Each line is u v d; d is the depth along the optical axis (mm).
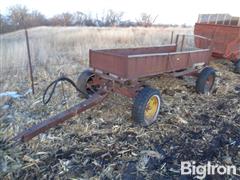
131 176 2928
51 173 2906
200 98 5254
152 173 2990
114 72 3926
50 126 3297
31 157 3148
